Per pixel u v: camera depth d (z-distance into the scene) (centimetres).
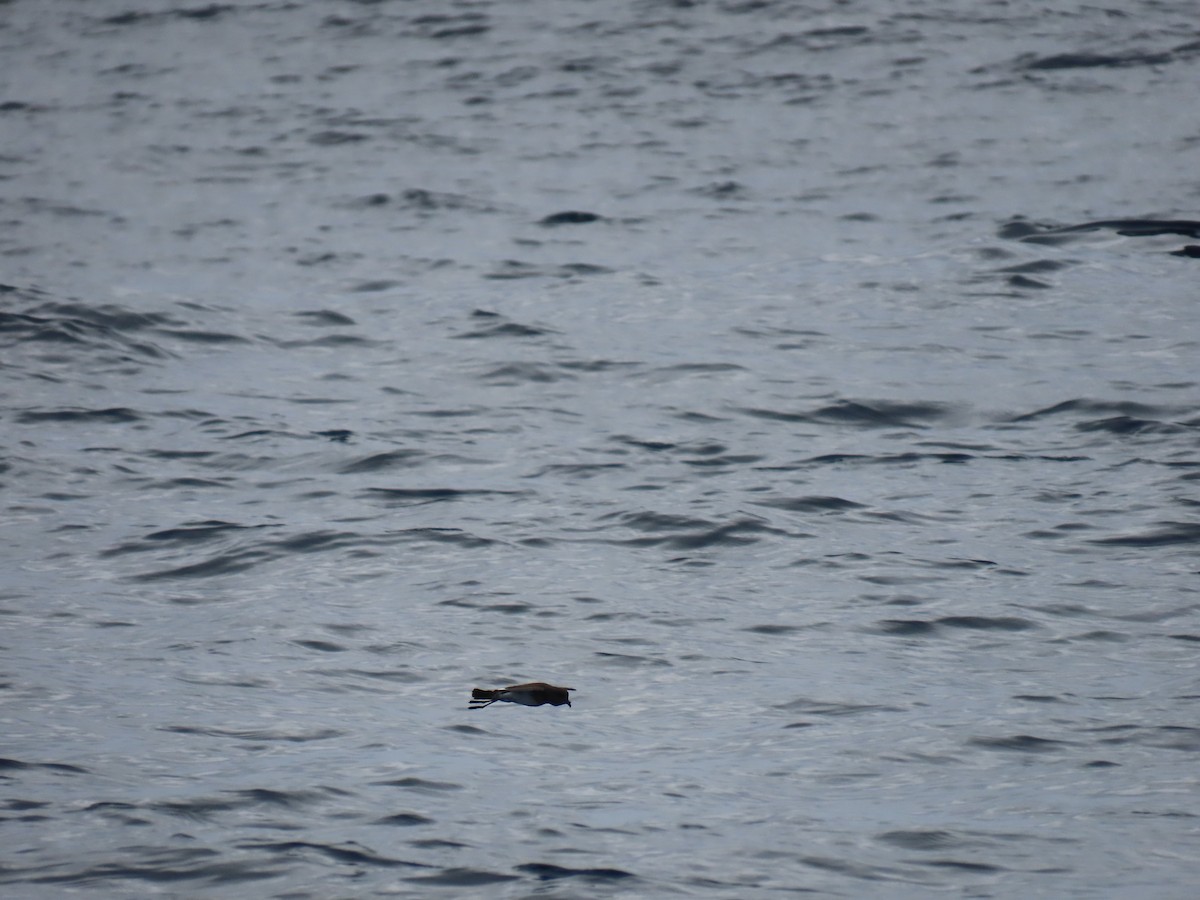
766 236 7156
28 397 5053
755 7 10744
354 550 3853
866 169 8150
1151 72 9525
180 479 4388
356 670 3167
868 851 2428
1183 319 5778
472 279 6625
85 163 8550
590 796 2611
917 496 4219
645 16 10712
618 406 5047
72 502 4197
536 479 4388
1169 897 2283
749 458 4550
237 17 11106
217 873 2325
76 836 2431
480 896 2269
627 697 3047
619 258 6894
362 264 6862
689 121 8994
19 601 3525
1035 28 10262
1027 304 6031
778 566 3753
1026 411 4900
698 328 5872
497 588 3616
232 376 5359
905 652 3275
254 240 7244
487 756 2769
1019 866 2378
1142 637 3338
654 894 2284
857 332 5762
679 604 3531
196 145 8825
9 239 7244
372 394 5191
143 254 7012
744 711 2980
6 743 2781
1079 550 3834
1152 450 4528
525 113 9200
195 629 3375
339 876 2320
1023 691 3069
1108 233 6956
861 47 10044
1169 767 2730
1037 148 8375
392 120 9150
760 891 2297
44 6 11519
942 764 2747
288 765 2709
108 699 2995
